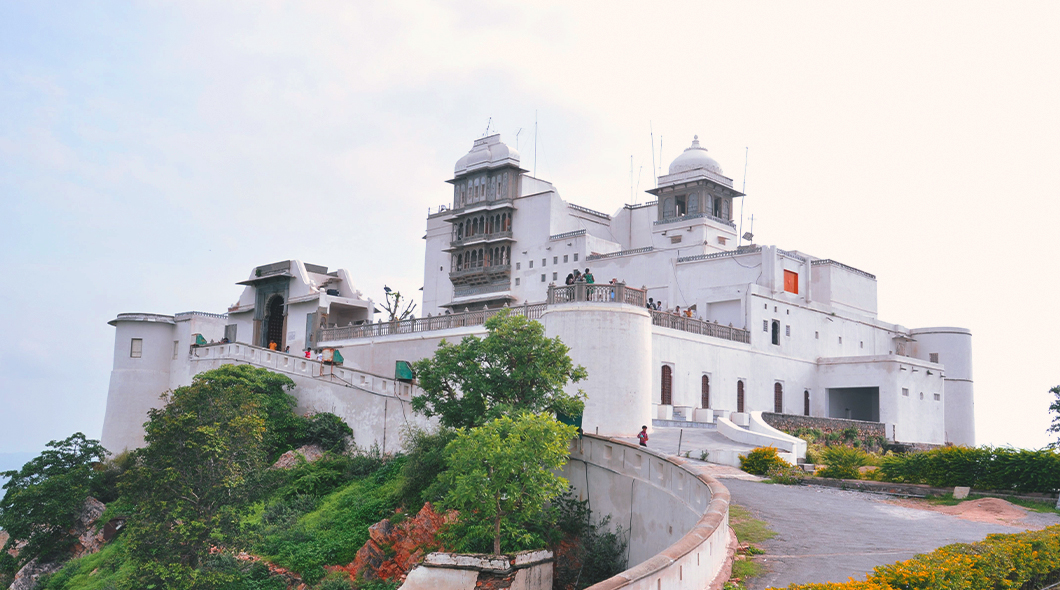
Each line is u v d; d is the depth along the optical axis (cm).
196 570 2925
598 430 3788
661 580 1309
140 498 3188
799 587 1255
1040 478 2538
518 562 2483
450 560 2502
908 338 7081
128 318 5959
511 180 7019
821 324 6106
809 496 2653
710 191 6825
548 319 4016
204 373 4562
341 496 3622
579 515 2831
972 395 6962
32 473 4691
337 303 6281
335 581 2941
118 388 5900
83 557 4278
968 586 1312
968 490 2642
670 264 5953
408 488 3262
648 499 2541
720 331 5156
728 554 1772
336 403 4462
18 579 4362
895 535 2017
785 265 5834
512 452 2412
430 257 7619
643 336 3969
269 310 6700
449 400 3108
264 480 3416
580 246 6431
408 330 5206
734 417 4634
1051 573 1573
